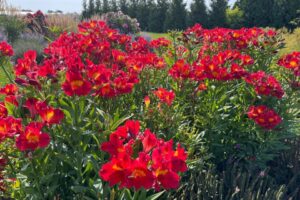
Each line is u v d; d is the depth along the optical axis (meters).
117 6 38.31
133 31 17.59
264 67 6.41
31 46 11.23
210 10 32.75
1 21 15.23
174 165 2.51
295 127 5.57
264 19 31.12
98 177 3.36
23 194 3.49
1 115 3.34
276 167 4.92
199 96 4.89
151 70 5.06
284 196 4.21
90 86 3.23
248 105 5.00
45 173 3.31
